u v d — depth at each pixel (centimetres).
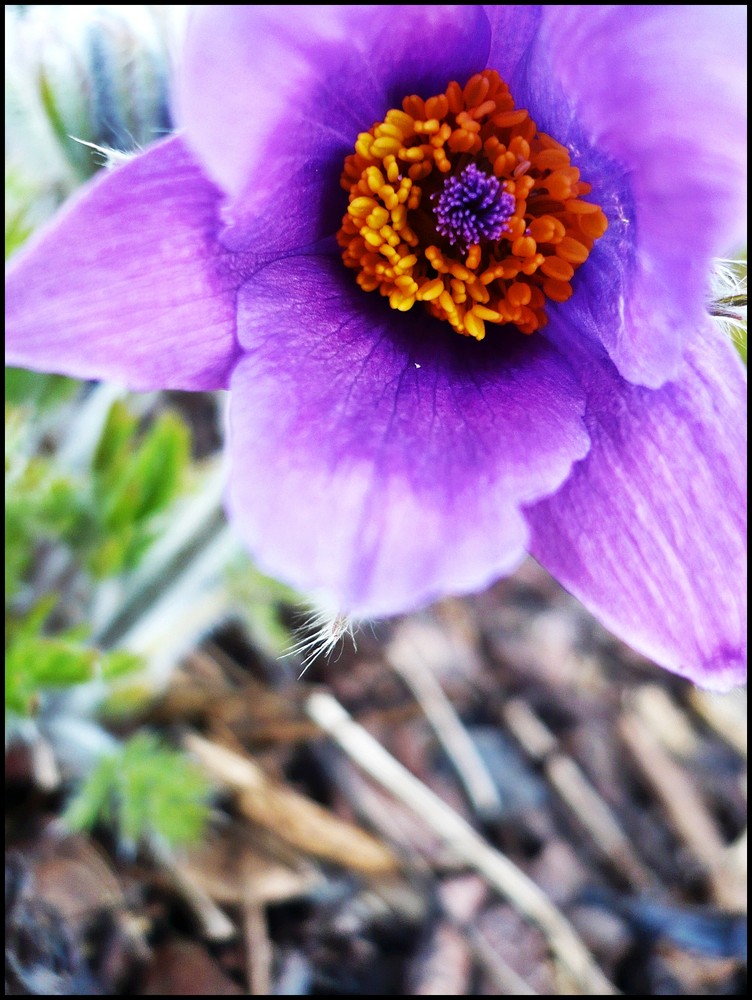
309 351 9
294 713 15
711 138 8
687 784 18
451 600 18
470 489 9
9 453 14
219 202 9
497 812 16
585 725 18
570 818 17
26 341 9
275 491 8
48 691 14
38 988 12
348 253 10
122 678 14
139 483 14
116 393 14
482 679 18
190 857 14
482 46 10
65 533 14
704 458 10
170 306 9
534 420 9
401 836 15
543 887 16
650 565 10
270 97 8
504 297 10
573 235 10
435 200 10
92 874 13
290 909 14
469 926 14
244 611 15
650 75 8
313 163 9
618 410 10
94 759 14
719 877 16
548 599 19
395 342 10
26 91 12
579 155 10
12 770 13
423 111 10
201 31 8
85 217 9
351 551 8
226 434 9
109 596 15
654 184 9
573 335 10
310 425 9
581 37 9
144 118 12
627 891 16
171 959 13
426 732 17
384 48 9
